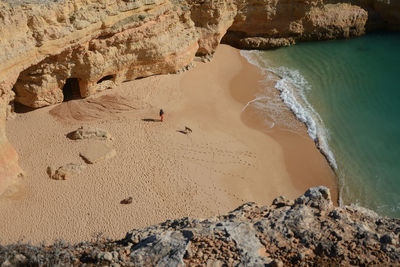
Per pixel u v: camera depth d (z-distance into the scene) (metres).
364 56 47.88
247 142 34.97
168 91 39.72
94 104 36.81
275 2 47.12
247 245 13.12
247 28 48.38
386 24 51.69
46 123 34.34
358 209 15.13
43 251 14.09
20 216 26.20
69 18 32.03
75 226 25.73
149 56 38.97
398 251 12.65
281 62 46.97
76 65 34.91
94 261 13.35
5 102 30.09
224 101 39.88
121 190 28.62
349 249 12.91
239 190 29.92
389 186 31.27
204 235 13.48
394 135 36.00
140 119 35.81
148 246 13.46
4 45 28.59
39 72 33.66
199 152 32.97
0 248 14.09
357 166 33.06
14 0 29.27
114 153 31.66
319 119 38.19
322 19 49.72
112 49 36.44
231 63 45.97
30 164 30.20
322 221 13.98
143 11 36.41
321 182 31.77
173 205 27.89
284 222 13.89
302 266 12.57
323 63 46.72
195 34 42.84
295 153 34.34
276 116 38.47
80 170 29.72
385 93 41.47
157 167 30.92
